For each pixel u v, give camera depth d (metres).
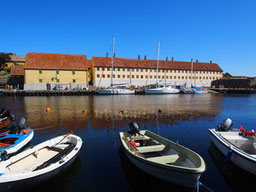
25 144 9.38
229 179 6.75
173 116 17.94
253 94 54.81
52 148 8.18
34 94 41.28
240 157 7.03
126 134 9.56
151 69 60.72
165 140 8.24
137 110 21.23
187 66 67.81
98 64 55.38
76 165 7.62
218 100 34.97
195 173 5.33
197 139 10.99
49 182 6.17
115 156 8.47
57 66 47.50
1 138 9.03
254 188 6.23
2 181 5.16
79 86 48.69
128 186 6.24
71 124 14.45
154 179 6.29
